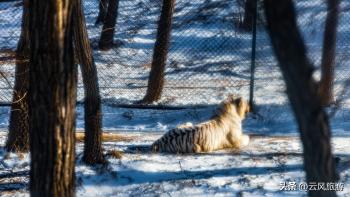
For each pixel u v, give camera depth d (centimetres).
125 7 5006
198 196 1752
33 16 1022
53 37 1018
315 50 1686
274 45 803
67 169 1075
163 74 3359
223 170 1959
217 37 3947
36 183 1070
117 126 2833
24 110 2147
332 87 2117
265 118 2647
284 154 2141
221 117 2252
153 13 4712
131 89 3728
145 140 2450
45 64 1026
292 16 788
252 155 2142
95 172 1919
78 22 1867
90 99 1967
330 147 840
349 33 2669
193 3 3186
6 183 1881
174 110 3059
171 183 1842
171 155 2141
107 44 4581
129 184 1852
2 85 3328
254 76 2744
